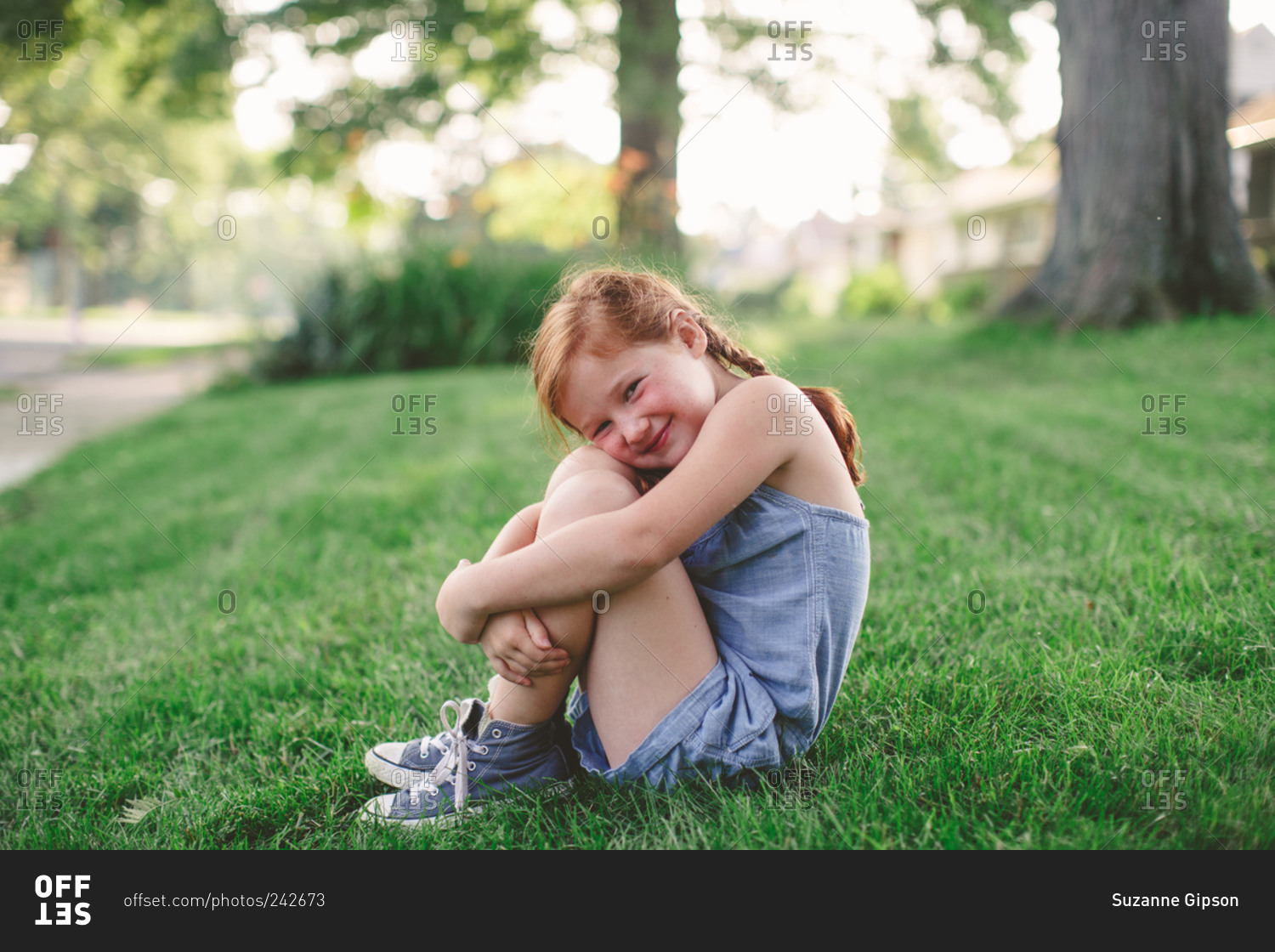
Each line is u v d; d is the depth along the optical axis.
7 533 3.30
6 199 16.72
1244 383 3.69
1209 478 2.47
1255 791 1.03
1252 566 1.76
